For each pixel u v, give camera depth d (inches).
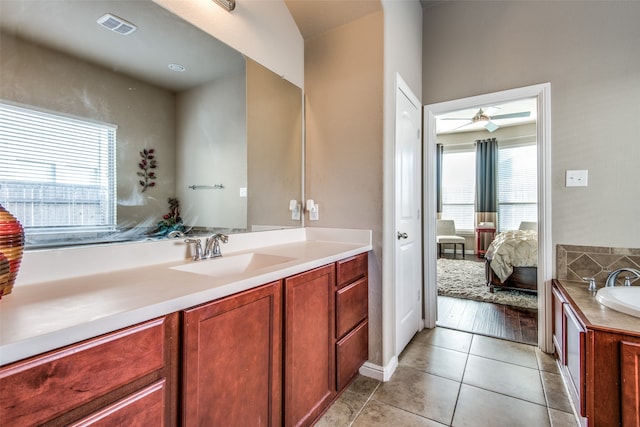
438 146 269.1
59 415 24.4
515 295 141.5
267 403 45.8
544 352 89.4
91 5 45.1
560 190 87.4
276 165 78.8
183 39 57.6
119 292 34.9
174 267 49.6
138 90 50.8
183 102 57.7
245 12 70.2
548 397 68.6
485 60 98.5
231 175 67.3
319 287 57.4
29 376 22.8
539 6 90.9
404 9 89.4
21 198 37.9
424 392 70.8
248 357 42.3
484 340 97.7
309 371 54.8
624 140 80.9
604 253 82.7
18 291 35.2
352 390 71.7
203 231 61.0
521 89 92.7
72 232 42.4
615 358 52.5
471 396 69.2
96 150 45.4
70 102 42.7
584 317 59.0
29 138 38.7
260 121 74.0
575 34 86.4
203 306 35.9
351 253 68.1
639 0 80.0
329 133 83.7
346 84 80.8
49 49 40.7
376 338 76.4
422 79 108.7
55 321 26.1
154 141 53.0
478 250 247.0
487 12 98.4
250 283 42.2
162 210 53.9
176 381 33.4
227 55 66.1
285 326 48.8
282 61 80.7
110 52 47.3
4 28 37.1
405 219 92.7
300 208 86.7
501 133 249.0
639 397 50.7
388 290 77.9
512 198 245.1
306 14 81.7
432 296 108.0
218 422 37.9
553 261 88.4
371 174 77.0
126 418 28.6
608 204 82.4
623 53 81.1
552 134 88.5
